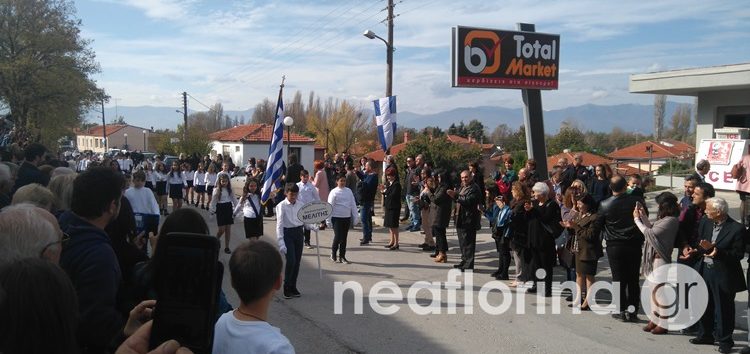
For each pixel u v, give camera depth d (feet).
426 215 38.63
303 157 160.66
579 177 38.40
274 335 8.38
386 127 53.72
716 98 54.75
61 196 14.28
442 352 19.76
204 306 7.09
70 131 116.67
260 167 62.18
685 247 21.39
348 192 34.86
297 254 26.86
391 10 67.05
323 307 25.22
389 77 67.56
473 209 31.83
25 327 5.74
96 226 9.74
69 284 6.21
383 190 40.65
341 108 180.65
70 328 6.08
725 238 19.45
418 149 61.31
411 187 47.11
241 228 48.08
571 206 27.45
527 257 28.35
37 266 6.03
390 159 51.06
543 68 49.93
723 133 49.73
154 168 60.08
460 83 46.96
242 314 8.61
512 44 48.60
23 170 23.04
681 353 19.76
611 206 23.16
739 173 37.29
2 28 104.88
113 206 9.91
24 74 104.01
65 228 9.57
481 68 47.55
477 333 21.85
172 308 7.14
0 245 7.89
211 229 47.34
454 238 43.37
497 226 30.30
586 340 21.12
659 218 22.26
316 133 180.65
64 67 109.70
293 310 24.73
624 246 22.90
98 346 8.84
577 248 25.36
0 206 17.11
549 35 49.93
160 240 7.43
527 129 50.01
